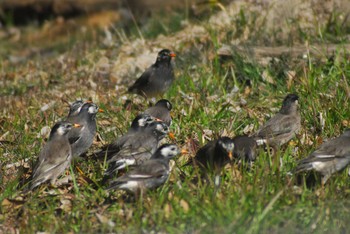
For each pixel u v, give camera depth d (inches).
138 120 513.3
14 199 451.2
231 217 392.2
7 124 611.2
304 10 803.4
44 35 1239.5
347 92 564.1
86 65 831.7
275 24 795.4
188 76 681.6
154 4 1163.3
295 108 528.4
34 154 535.8
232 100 621.0
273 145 516.4
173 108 611.2
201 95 639.1
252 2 848.3
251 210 398.3
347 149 448.5
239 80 685.9
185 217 405.7
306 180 453.4
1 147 557.3
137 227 404.8
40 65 882.1
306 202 414.9
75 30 1233.4
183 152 466.3
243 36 789.2
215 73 693.3
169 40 845.2
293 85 620.1
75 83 758.5
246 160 474.0
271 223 393.4
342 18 789.2
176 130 560.1
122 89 721.0
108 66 805.9
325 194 421.4
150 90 674.2
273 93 630.5
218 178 437.1
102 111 572.7
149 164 440.8
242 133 547.2
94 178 482.0
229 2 890.1
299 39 761.0
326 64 661.3
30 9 1331.2
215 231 384.5
